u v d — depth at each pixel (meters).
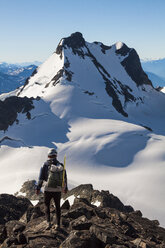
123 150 176.38
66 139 191.88
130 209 22.50
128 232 9.19
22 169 154.25
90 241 7.12
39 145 184.88
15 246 7.55
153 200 121.94
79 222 8.38
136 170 154.38
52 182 8.27
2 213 13.63
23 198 15.95
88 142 185.62
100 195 20.09
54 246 7.45
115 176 149.88
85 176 150.62
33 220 9.70
